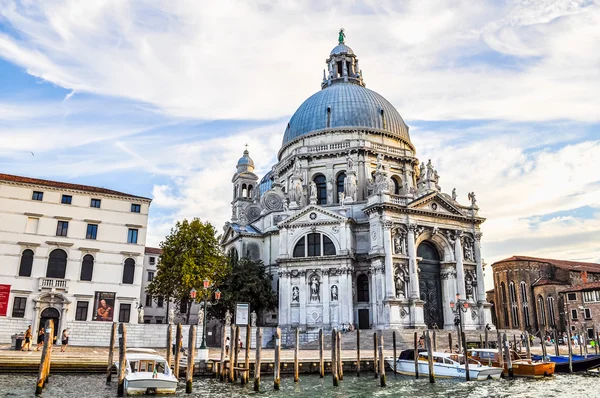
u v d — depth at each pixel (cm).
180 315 7912
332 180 7106
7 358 3209
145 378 2709
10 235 4925
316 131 7438
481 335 5431
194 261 5459
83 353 3891
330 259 6078
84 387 2842
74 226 5184
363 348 5138
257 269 6500
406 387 3250
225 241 7531
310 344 5481
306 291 6119
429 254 6462
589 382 3500
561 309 8412
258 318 6394
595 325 7638
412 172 7481
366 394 2964
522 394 3027
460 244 6462
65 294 4988
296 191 6881
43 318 4872
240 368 3266
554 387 3284
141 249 5416
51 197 5169
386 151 7312
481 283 6506
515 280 9094
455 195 6906
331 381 3434
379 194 6125
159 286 5538
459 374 3619
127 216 5441
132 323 4994
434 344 4488
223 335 3497
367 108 7588
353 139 7194
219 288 6134
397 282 5878
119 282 5247
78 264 5116
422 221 6259
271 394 2873
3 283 4806
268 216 7131
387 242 5897
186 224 5634
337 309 5947
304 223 6306
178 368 3322
